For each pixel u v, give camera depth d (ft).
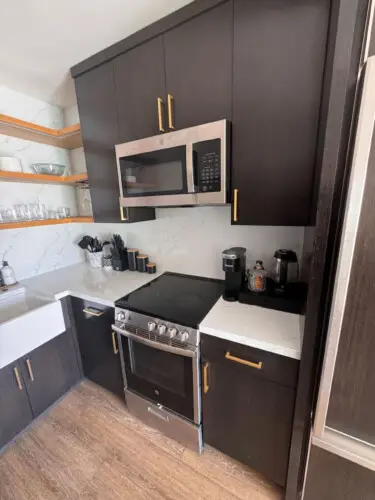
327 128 2.23
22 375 4.61
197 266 5.64
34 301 5.49
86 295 4.99
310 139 2.91
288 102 2.96
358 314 2.40
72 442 4.59
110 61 4.28
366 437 2.66
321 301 2.62
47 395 5.14
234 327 3.46
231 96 3.30
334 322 2.46
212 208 5.12
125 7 3.40
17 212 5.51
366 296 2.34
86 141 5.11
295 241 4.34
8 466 4.19
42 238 6.42
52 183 6.32
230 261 4.10
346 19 1.99
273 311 3.92
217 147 3.42
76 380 5.84
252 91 3.15
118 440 4.61
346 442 2.74
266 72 3.01
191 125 3.70
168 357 4.10
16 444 4.55
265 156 3.24
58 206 6.71
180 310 4.08
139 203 4.47
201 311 4.01
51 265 6.69
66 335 5.45
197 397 3.91
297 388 3.01
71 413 5.22
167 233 5.89
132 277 5.96
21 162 5.38
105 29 3.81
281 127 3.06
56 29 3.76
